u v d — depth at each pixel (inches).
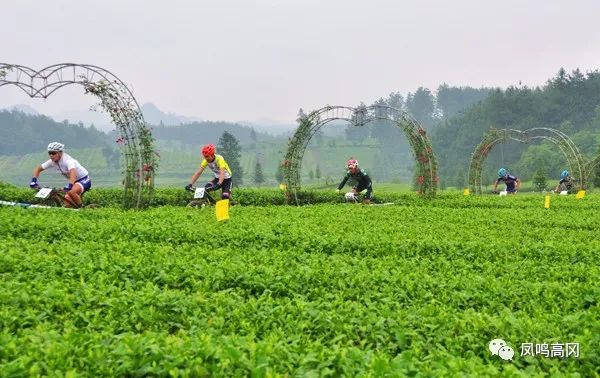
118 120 765.3
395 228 613.0
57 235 505.4
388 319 286.2
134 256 421.1
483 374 221.1
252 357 220.4
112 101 757.9
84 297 308.8
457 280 378.3
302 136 1061.8
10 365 203.0
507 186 1437.0
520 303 338.6
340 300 323.6
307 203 1090.7
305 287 359.9
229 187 810.2
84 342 236.1
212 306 306.3
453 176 5521.7
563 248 506.9
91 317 286.4
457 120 6835.6
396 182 5315.0
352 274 385.7
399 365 220.2
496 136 1569.9
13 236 499.5
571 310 333.1
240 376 207.8
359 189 972.6
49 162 732.0
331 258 449.1
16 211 610.9
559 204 1023.6
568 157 1562.5
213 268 382.3
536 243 533.6
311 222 637.9
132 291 326.3
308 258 442.6
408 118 1101.7
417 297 350.0
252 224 590.9
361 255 494.0
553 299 343.0
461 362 227.9
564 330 280.1
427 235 565.3
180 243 516.4
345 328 278.2
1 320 268.8
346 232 571.2
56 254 416.5
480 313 303.9
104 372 210.8
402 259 453.1
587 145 5049.2
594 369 248.4
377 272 386.0
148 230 528.1
